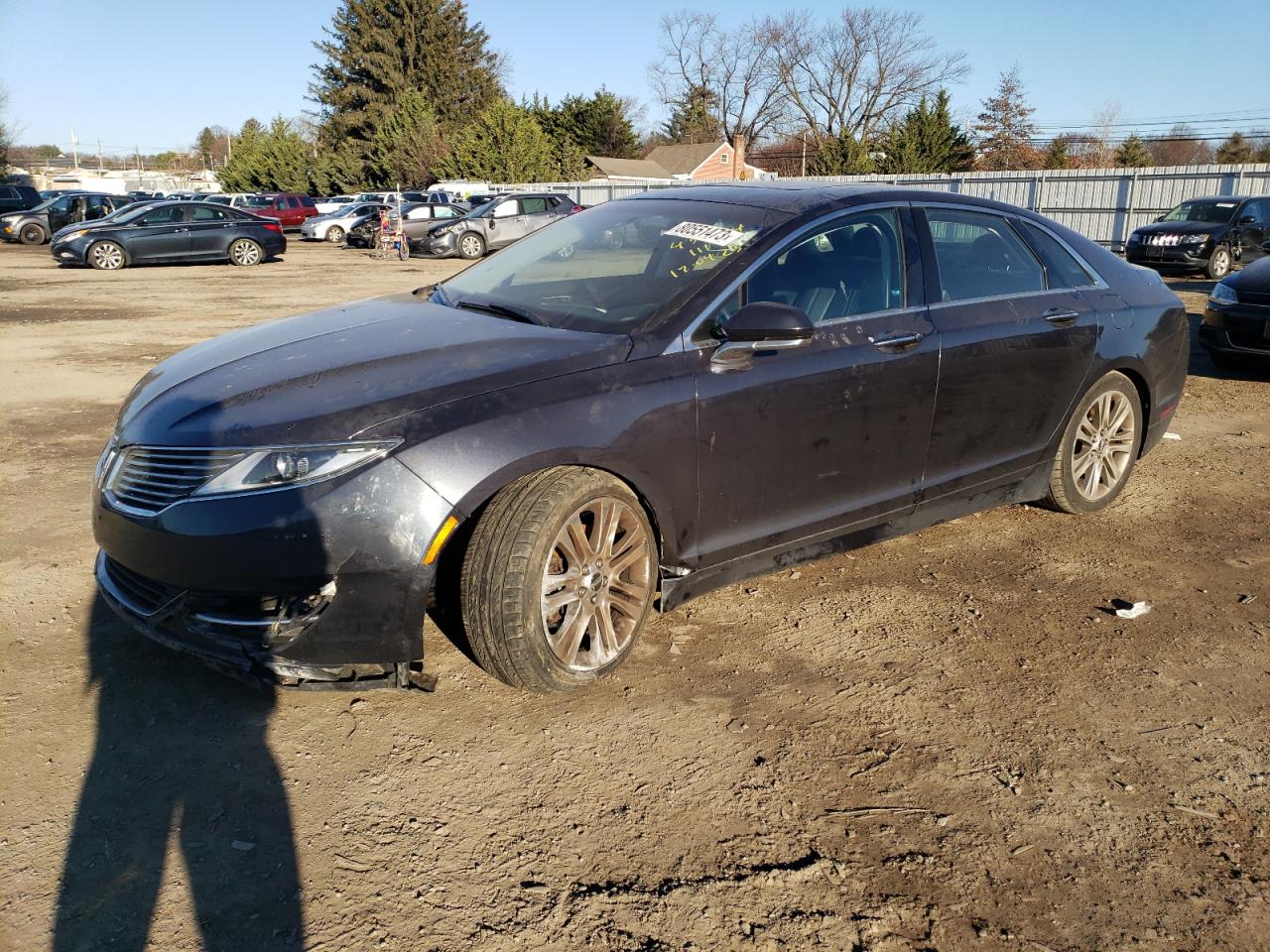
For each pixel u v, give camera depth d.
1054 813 2.49
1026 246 4.27
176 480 2.68
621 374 2.97
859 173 45.09
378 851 2.31
